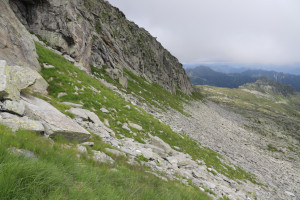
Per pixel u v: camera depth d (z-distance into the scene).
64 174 6.06
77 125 13.09
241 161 40.59
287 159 67.75
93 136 14.73
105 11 83.81
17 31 19.39
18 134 7.76
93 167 8.66
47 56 25.77
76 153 9.46
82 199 5.11
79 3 51.50
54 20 35.66
